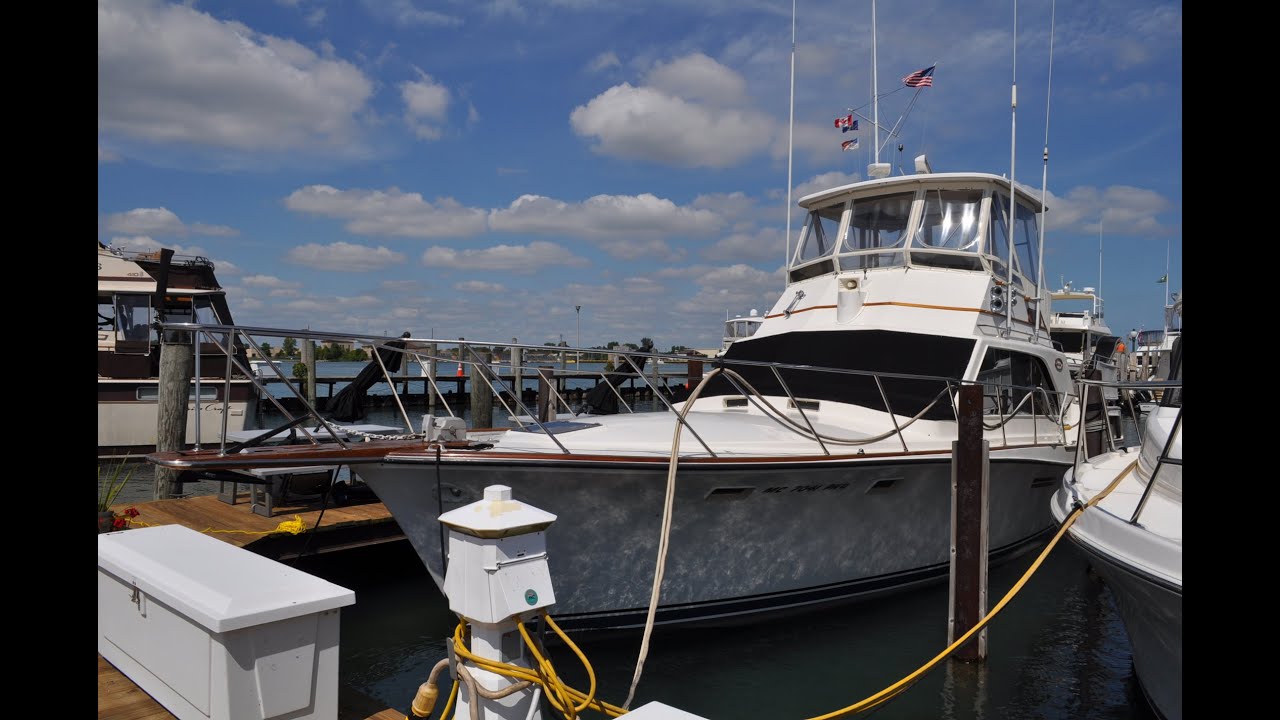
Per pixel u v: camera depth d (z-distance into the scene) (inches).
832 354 300.2
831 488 250.2
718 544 240.1
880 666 233.8
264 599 125.7
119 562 147.3
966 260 311.0
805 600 261.7
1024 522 330.0
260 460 185.6
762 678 226.1
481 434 262.5
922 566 287.0
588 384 1237.1
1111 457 269.9
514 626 116.5
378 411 1168.2
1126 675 229.1
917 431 271.3
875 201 326.3
